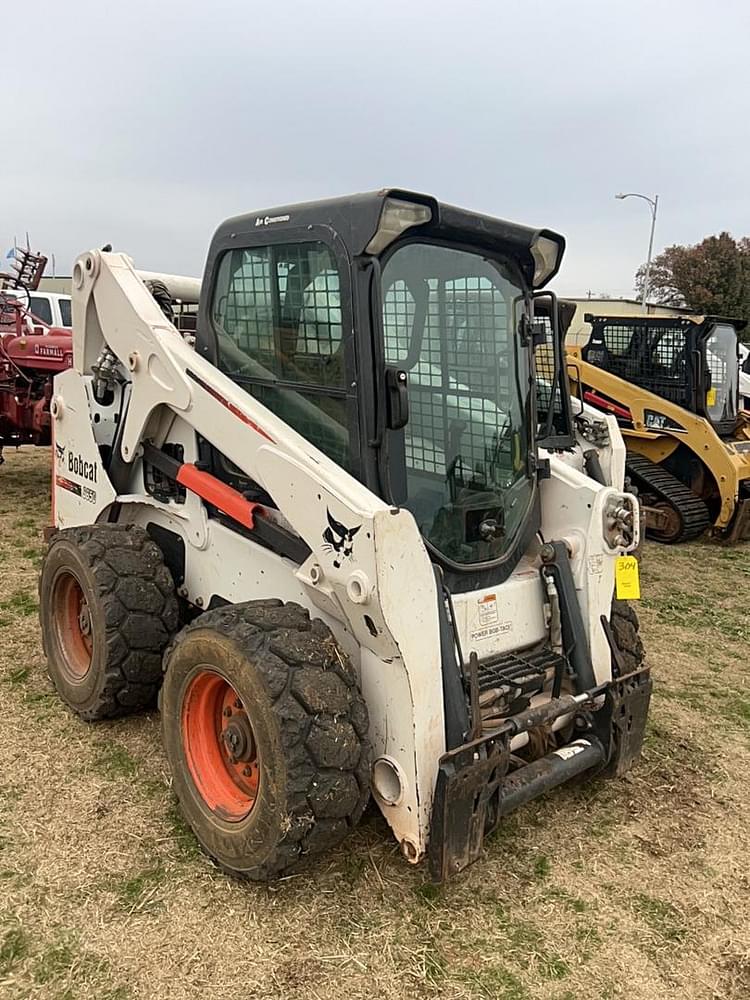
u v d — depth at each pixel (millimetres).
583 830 3109
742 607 6199
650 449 8641
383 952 2434
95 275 3703
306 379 2934
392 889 2691
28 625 4809
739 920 2678
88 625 3611
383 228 2592
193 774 2838
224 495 3154
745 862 2971
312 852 2520
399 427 2643
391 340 2797
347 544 2506
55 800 3105
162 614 3479
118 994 2252
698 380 8227
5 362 8016
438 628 2588
